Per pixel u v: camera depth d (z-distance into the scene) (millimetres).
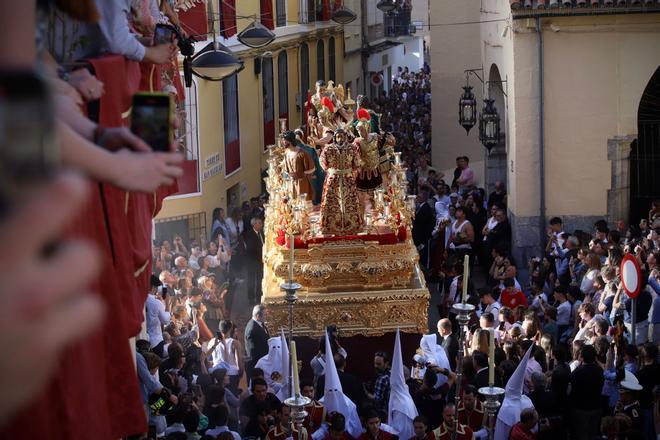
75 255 1666
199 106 27281
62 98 3518
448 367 15859
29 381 1612
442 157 35969
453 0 35000
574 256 20859
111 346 4715
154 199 7098
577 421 13391
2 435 2834
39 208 1636
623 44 23969
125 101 5523
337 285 18594
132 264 5293
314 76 42250
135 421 4770
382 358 15242
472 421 12641
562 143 24422
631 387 13195
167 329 16094
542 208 24547
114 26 5457
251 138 33000
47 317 1629
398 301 18484
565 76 24203
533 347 14727
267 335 17438
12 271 1618
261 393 13273
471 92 33219
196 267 22141
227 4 29578
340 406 13117
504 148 30422
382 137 19625
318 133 20453
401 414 13281
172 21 9117
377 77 51969
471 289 18641
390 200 19000
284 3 37500
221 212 25641
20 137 1673
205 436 11977
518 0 23797
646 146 24516
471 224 25250
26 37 2379
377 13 57188
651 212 22391
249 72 32812
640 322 16938
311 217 19641
